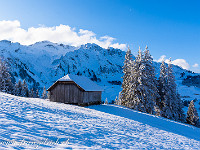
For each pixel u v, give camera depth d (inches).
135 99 1273.4
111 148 348.5
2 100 590.2
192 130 998.4
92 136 402.0
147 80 1300.4
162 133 656.4
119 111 1109.7
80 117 607.2
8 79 1711.4
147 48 1376.7
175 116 1395.2
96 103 1389.0
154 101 1325.0
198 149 502.6
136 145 407.8
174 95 1416.1
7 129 319.6
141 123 786.8
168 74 1449.3
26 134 317.1
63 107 816.3
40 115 496.7
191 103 1573.6
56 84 1257.4
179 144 521.0
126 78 1530.5
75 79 1242.6
